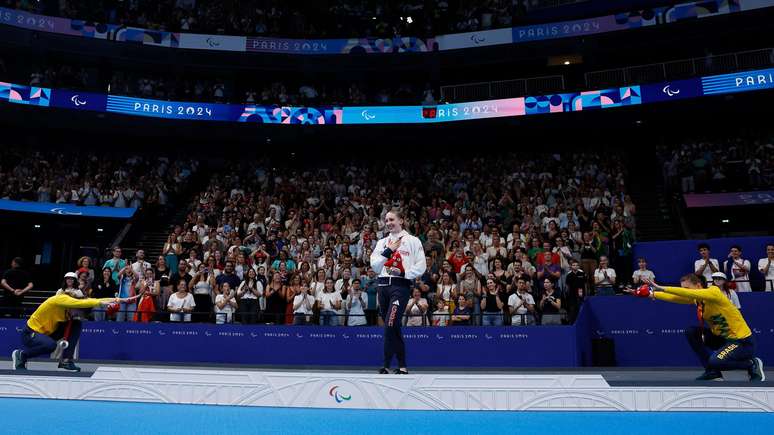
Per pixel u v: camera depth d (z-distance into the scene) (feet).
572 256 44.57
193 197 74.64
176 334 38.65
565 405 17.12
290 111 74.79
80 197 66.18
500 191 68.13
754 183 62.69
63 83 76.07
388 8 86.38
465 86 79.41
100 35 72.33
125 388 18.99
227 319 40.04
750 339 20.75
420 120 73.77
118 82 83.76
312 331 37.83
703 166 65.92
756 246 40.01
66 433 14.48
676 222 59.47
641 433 14.29
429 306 40.04
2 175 67.56
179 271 44.37
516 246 44.98
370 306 40.19
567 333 34.53
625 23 68.90
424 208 61.46
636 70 76.59
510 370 23.82
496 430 14.71
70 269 67.77
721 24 67.51
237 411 17.24
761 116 73.72
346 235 52.95
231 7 82.48
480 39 73.61
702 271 38.14
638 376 23.56
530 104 70.95
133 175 76.18
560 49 73.05
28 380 19.56
